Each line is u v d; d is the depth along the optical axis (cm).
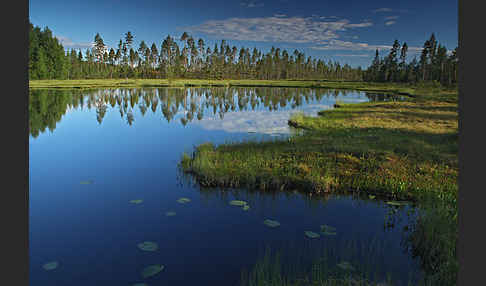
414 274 416
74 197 694
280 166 893
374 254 467
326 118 1980
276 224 566
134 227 551
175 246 486
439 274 404
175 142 1310
